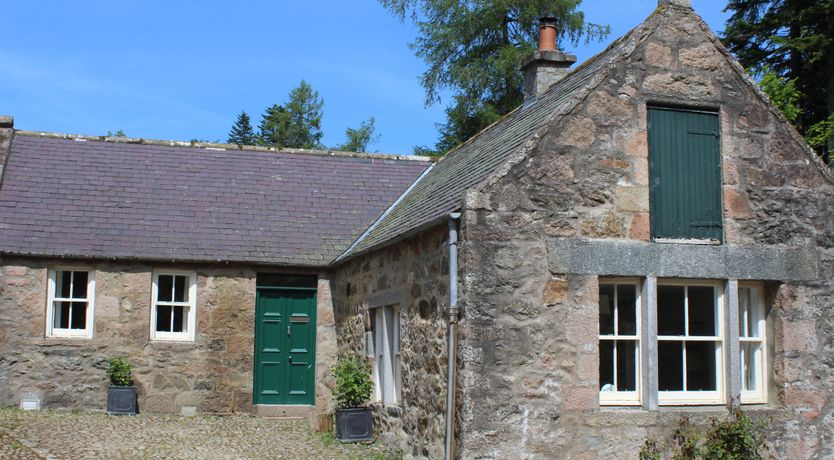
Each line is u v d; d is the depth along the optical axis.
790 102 17.41
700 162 9.91
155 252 14.86
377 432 12.12
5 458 9.80
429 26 28.73
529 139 9.36
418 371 10.45
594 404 9.14
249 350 15.14
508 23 28.72
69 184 16.09
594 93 9.59
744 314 10.13
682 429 9.31
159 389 14.68
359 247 13.85
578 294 9.24
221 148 18.27
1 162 16.14
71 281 14.80
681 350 9.71
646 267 9.48
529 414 8.94
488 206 9.09
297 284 15.69
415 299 10.69
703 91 9.97
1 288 14.32
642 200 9.59
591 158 9.48
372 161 18.83
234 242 15.52
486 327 8.92
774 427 9.69
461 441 8.81
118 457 10.23
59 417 13.48
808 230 10.16
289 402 15.45
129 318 14.69
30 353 14.34
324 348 15.41
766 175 10.10
